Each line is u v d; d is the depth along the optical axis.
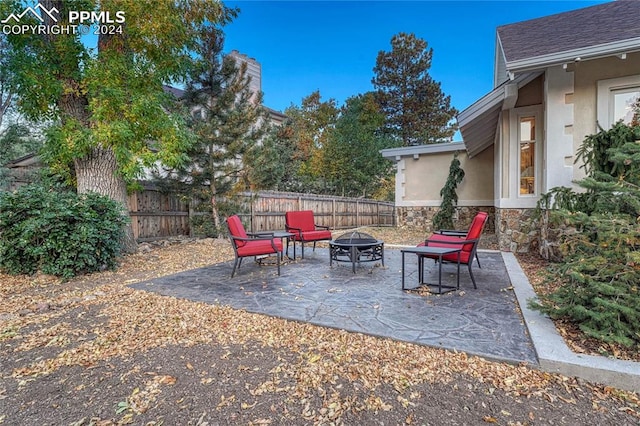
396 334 2.92
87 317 3.56
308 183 19.45
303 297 4.12
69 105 6.55
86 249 5.40
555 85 5.67
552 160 5.73
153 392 2.17
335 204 14.30
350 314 3.46
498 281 4.72
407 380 2.25
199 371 2.41
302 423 1.86
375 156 20.11
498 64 8.92
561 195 5.31
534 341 2.63
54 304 3.96
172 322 3.37
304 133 21.28
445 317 3.32
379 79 27.17
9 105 9.59
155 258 6.98
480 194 11.06
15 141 11.07
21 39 5.81
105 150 6.82
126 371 2.43
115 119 6.17
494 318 3.27
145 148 6.76
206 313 3.62
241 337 2.99
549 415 1.89
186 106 8.78
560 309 2.88
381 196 22.11
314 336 2.98
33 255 5.19
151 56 6.86
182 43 7.19
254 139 9.44
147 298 4.20
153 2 6.15
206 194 9.20
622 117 5.34
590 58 4.86
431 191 11.95
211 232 9.49
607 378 2.17
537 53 5.19
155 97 6.54
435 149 11.53
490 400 2.03
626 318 2.51
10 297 4.34
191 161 8.85
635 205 2.71
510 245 7.05
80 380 2.32
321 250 8.30
